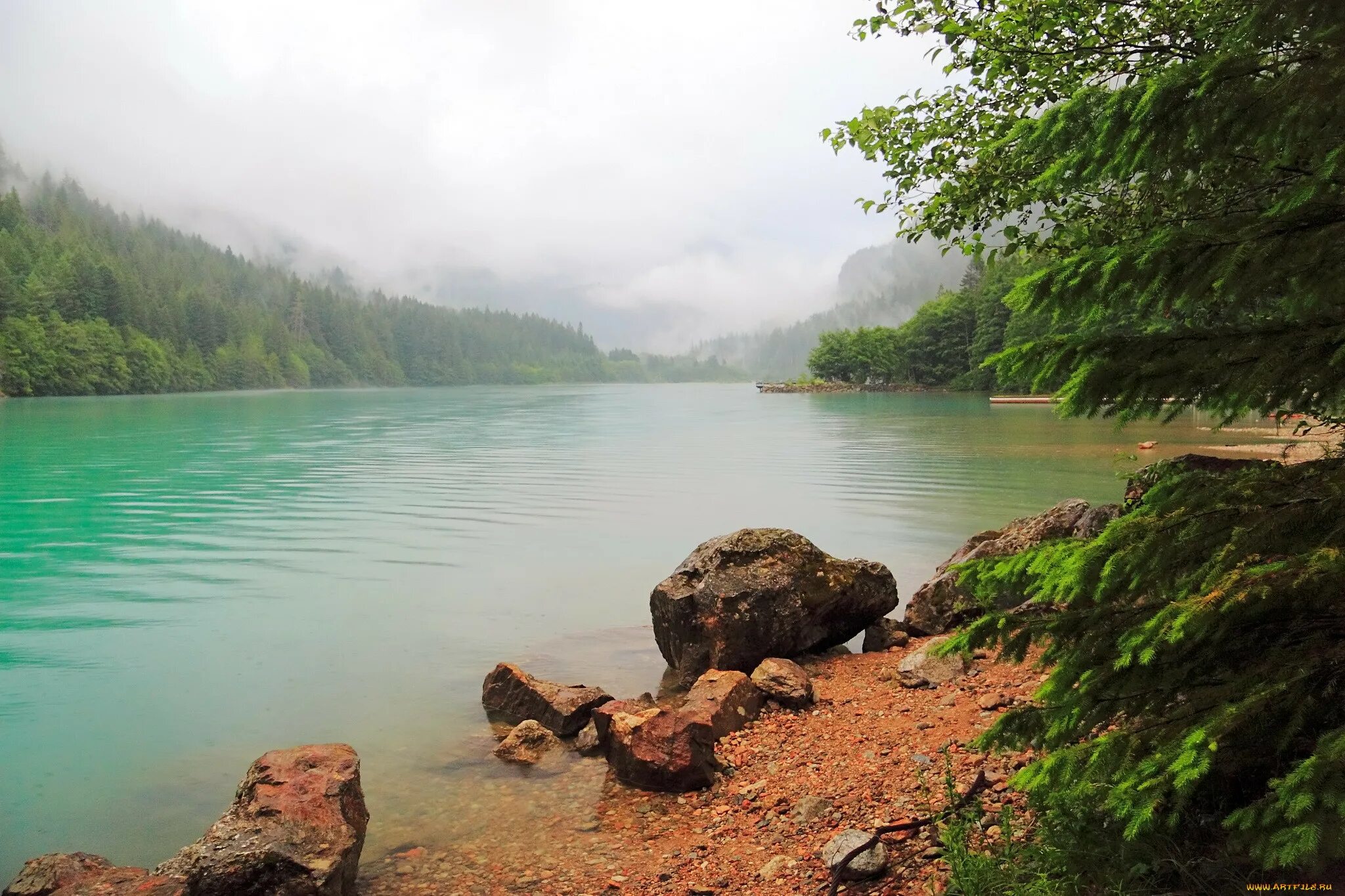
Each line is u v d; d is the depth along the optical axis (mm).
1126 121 3109
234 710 9562
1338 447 3285
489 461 38656
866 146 9070
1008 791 5434
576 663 11109
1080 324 3521
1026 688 7664
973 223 8859
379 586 15625
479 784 7441
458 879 5781
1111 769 3203
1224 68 2832
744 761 7371
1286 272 2930
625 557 18109
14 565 17516
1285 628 3164
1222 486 3279
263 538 20406
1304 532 3004
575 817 6699
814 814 5992
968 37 7961
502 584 15734
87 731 9023
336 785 5773
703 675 8703
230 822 5410
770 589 10086
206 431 59750
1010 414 66062
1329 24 2717
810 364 177625
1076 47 7027
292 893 5090
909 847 5121
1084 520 10797
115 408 95750
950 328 137625
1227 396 3088
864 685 9102
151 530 21453
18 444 47656
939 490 25391
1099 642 3488
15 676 10867
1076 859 3928
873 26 8531
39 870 5898
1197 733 2861
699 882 5387
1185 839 3736
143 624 13180
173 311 199375
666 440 50531
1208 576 3059
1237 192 3629
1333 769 2570
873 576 11023
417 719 9188
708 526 21484
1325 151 2928
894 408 84188
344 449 45250
